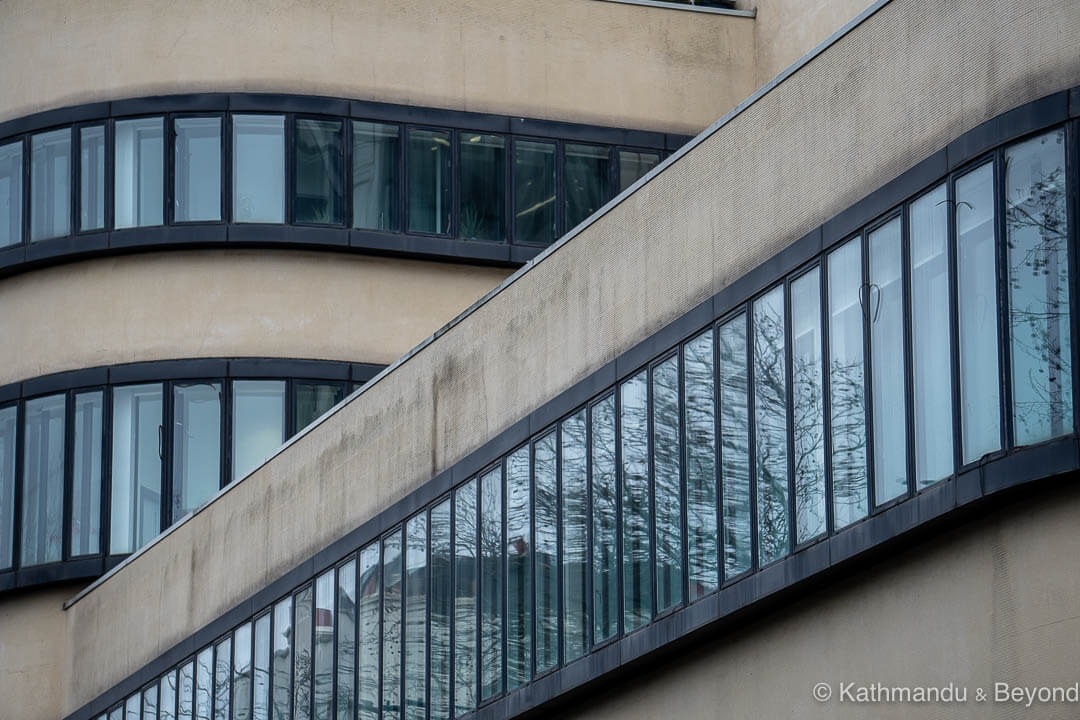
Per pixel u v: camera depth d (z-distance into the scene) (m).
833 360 36.75
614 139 68.44
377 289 67.38
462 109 68.00
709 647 40.47
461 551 48.16
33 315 68.69
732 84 69.56
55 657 67.56
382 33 68.00
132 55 68.38
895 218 35.44
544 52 68.62
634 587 42.06
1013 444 32.47
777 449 38.09
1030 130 32.66
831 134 37.47
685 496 40.66
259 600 56.41
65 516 67.25
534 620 45.28
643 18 69.38
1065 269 32.06
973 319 33.50
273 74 67.62
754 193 39.56
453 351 49.66
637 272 43.03
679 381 41.12
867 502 35.56
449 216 67.38
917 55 35.41
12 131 69.19
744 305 39.38
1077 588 31.52
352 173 67.19
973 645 33.31
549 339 45.91
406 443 51.03
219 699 57.72
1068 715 31.42
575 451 44.41
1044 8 32.91
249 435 66.50
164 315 67.38
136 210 67.50
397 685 50.03
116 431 67.19
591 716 44.25
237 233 66.88
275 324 67.00
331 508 53.94
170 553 61.66
